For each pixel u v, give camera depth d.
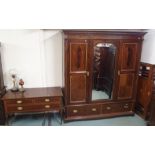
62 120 3.31
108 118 3.41
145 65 3.28
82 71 3.05
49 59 3.31
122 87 3.33
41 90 3.23
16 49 3.15
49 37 3.20
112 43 3.02
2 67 3.17
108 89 3.29
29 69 3.28
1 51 3.10
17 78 3.28
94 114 3.35
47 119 3.36
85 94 3.19
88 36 2.88
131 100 3.44
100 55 3.06
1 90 2.97
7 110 2.93
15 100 2.89
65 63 2.94
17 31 3.07
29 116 3.45
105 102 3.33
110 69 3.19
